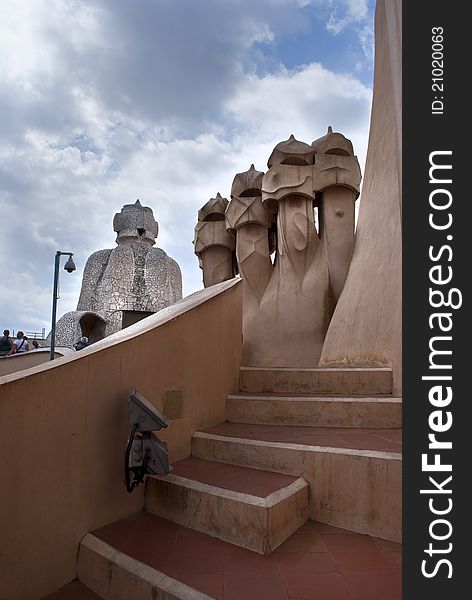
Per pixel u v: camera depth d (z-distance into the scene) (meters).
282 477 2.91
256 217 9.70
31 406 2.42
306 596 1.94
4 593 2.23
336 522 2.70
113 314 21.97
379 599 1.91
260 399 4.11
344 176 8.74
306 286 8.85
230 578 2.10
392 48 3.22
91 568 2.48
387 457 2.57
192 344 3.82
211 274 10.95
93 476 2.75
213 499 2.62
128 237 25.86
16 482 2.32
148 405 2.83
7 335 14.06
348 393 4.55
